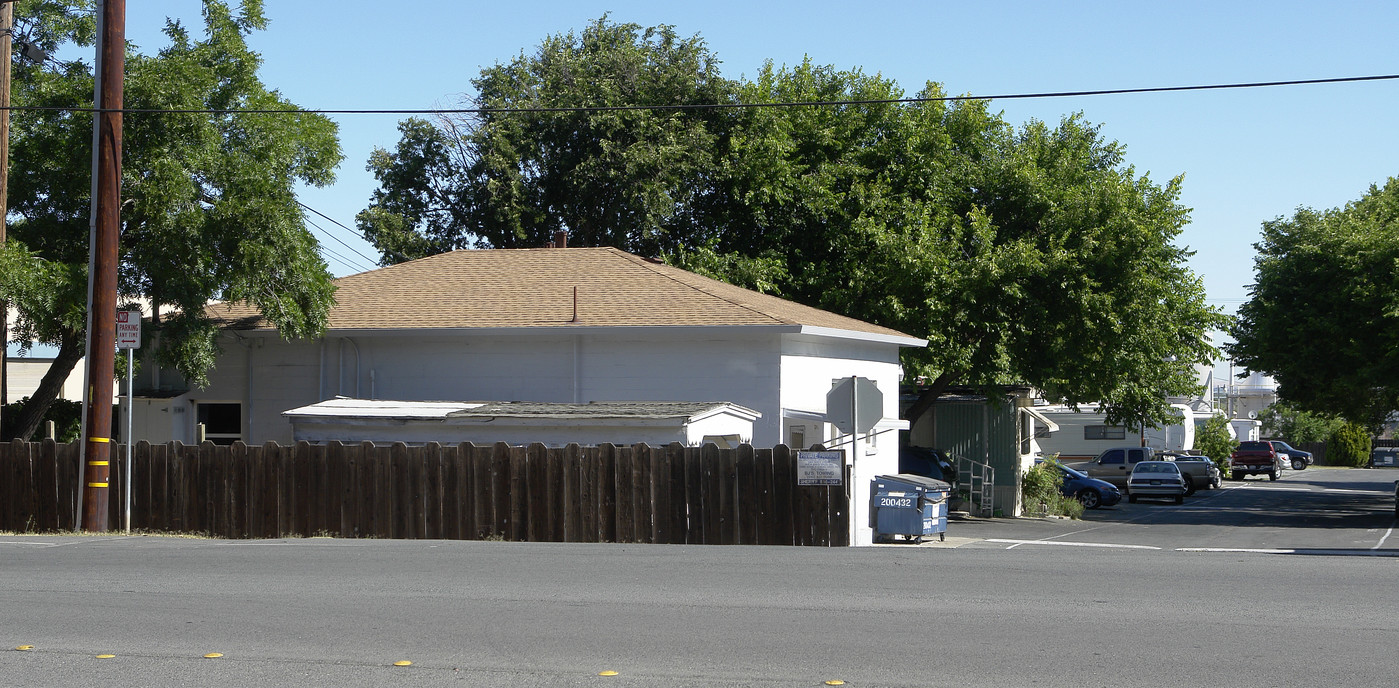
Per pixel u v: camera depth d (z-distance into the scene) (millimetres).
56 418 23922
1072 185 31719
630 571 11922
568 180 36500
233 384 22312
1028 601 10062
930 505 18547
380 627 8680
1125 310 29391
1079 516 33469
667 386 20203
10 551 13523
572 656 7727
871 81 33906
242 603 9711
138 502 17234
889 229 31266
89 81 18953
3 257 16219
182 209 17922
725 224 34312
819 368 21406
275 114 19375
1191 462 49531
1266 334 35625
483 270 23984
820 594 10391
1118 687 6953
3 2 16234
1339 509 37812
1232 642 8273
